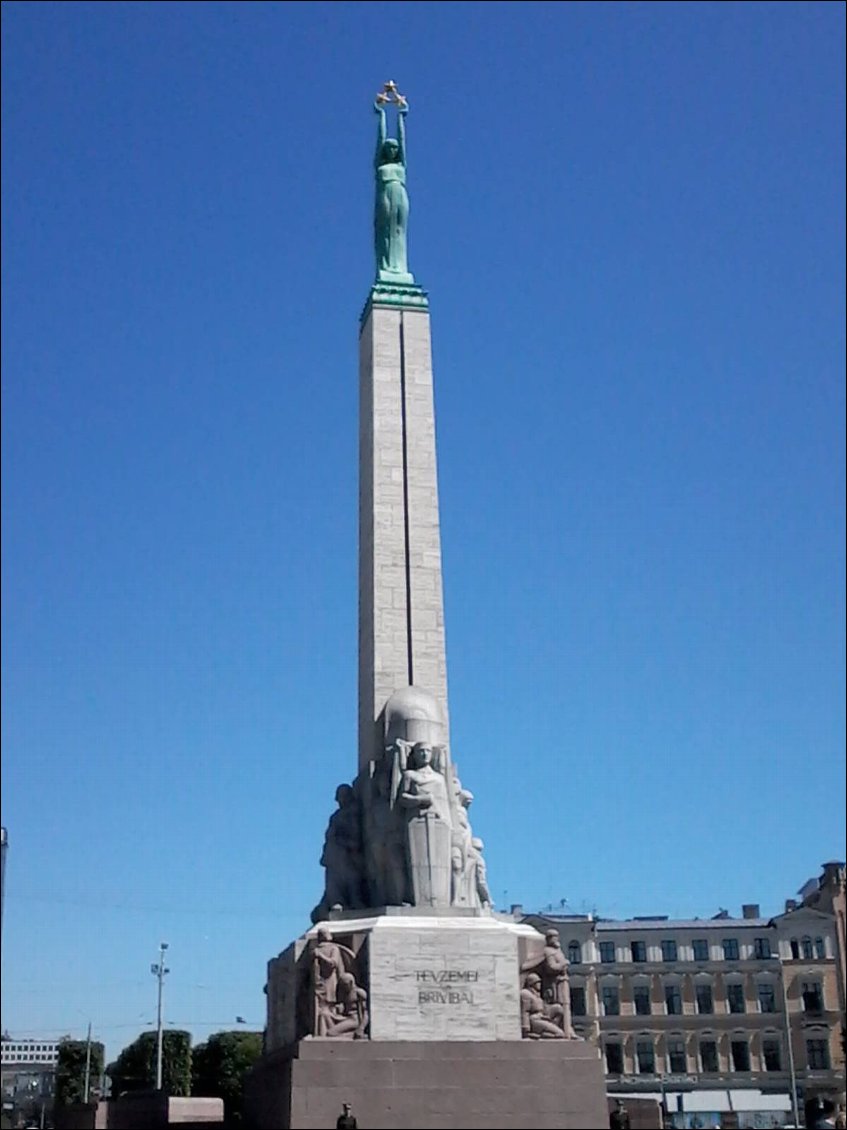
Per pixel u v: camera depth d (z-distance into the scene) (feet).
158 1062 323.78
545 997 127.13
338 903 137.18
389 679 149.48
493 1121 115.85
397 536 155.63
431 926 126.72
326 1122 113.29
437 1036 122.42
